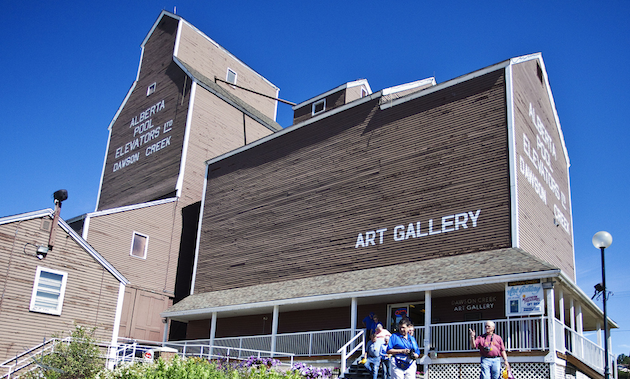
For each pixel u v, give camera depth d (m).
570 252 27.14
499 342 13.83
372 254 23.70
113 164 41.53
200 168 36.44
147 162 38.41
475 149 21.97
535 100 25.22
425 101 24.25
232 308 26.36
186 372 15.19
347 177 26.08
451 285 18.77
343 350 19.02
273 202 29.27
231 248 30.48
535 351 16.47
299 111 33.62
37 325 22.00
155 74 40.84
